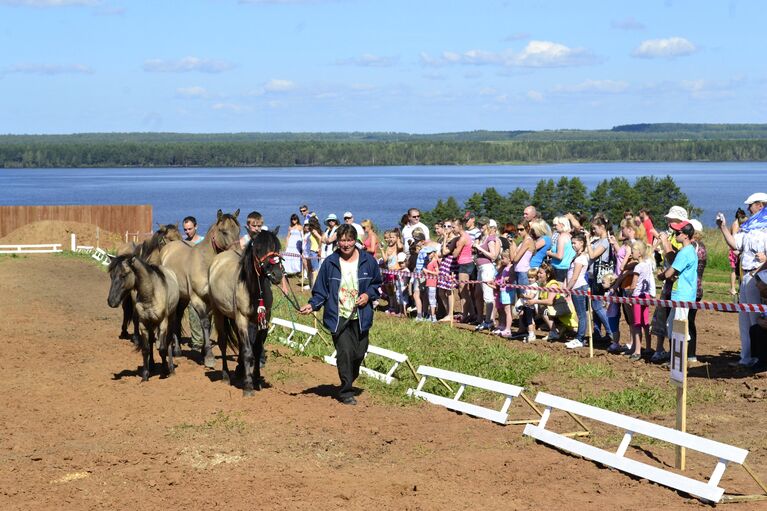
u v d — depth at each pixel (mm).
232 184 198500
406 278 19438
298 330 15836
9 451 9039
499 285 15742
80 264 33656
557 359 13758
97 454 8805
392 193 145875
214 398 11234
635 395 11141
